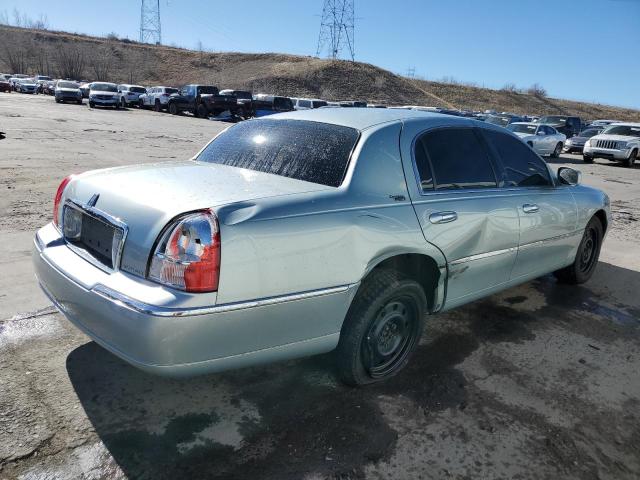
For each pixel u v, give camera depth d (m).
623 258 6.40
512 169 3.98
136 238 2.38
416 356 3.55
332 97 62.34
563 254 4.63
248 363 2.51
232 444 2.55
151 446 2.49
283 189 2.68
